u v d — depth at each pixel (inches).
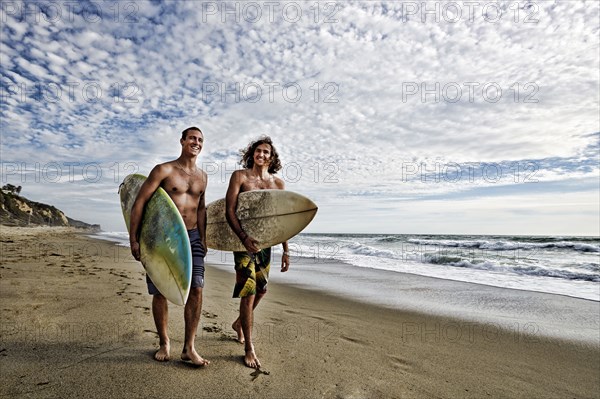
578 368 112.8
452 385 94.5
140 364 86.8
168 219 93.3
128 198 104.2
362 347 119.0
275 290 238.7
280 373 90.5
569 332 150.6
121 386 75.9
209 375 84.9
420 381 95.0
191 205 98.9
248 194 107.3
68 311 130.3
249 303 97.2
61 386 74.2
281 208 107.7
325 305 194.4
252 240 98.9
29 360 86.0
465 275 319.6
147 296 168.1
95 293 166.4
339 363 101.8
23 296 150.1
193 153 99.8
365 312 180.9
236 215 104.6
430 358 114.0
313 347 114.0
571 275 307.4
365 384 89.2
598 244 593.3
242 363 93.9
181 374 83.7
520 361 117.1
